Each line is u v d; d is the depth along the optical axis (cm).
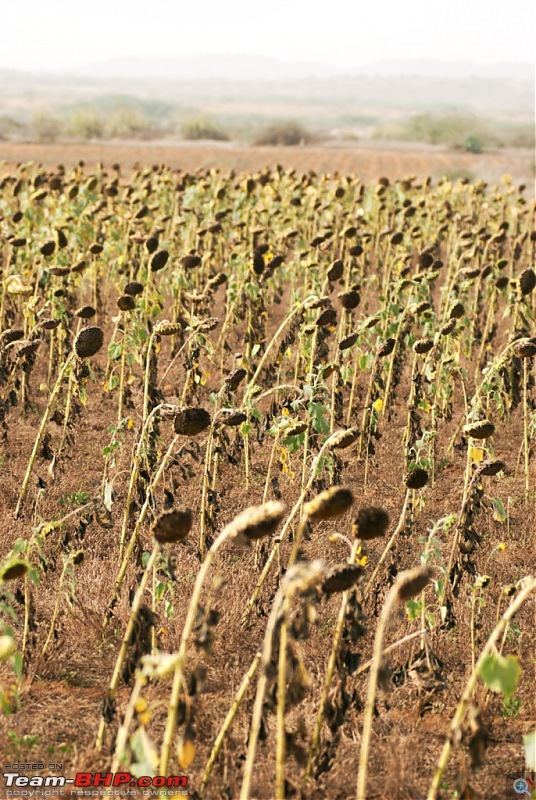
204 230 2100
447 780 809
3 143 12469
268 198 2777
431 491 1423
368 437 1496
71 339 1769
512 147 14888
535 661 991
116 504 1321
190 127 16388
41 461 1473
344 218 2838
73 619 1012
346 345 1270
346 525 1288
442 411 1631
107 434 1603
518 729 888
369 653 975
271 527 618
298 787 780
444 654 989
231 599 1058
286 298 2492
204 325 1420
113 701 796
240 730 851
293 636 623
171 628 1005
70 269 1664
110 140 15600
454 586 988
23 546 904
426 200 3306
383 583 1005
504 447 1641
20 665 745
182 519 682
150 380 1350
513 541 1285
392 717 896
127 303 1321
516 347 1306
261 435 1227
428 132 15875
